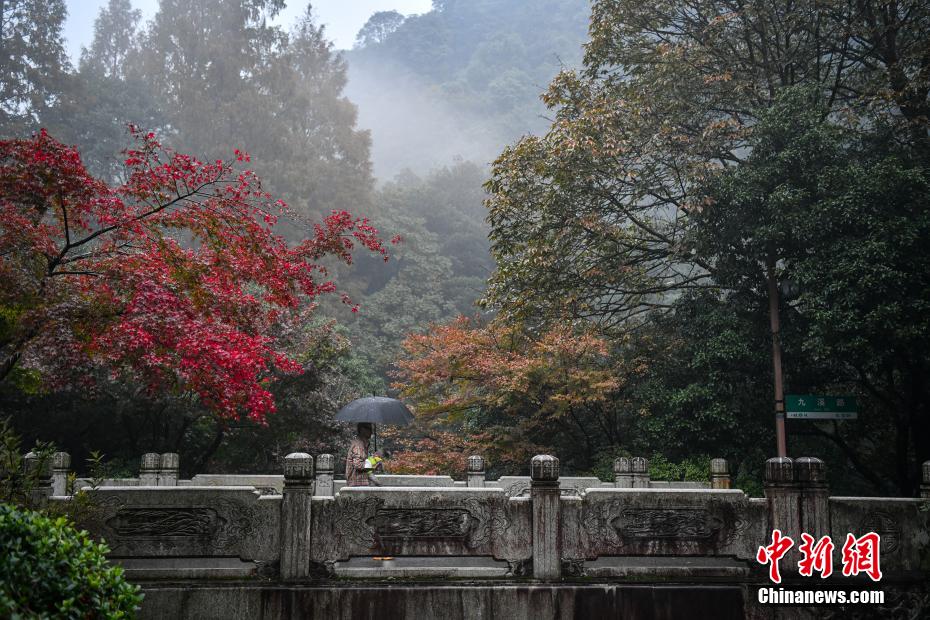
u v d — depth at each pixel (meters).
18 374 8.92
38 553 3.51
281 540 6.35
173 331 6.81
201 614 6.14
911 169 12.78
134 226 7.27
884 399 14.85
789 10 15.09
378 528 6.44
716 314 15.76
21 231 6.89
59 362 7.67
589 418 19.92
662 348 17.72
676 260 15.75
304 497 6.40
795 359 15.31
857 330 12.58
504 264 17.23
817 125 13.84
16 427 17.62
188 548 6.23
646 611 6.54
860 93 15.57
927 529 6.98
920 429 14.54
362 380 29.23
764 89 16.34
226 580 6.26
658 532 6.71
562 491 12.43
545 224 16.52
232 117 40.41
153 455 12.12
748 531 6.80
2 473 5.62
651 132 15.98
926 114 14.70
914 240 12.47
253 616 6.20
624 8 16.73
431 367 19.08
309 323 26.73
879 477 17.25
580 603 6.49
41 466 5.68
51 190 6.74
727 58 16.20
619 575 6.65
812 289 13.36
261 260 7.79
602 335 18.77
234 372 7.02
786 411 13.92
